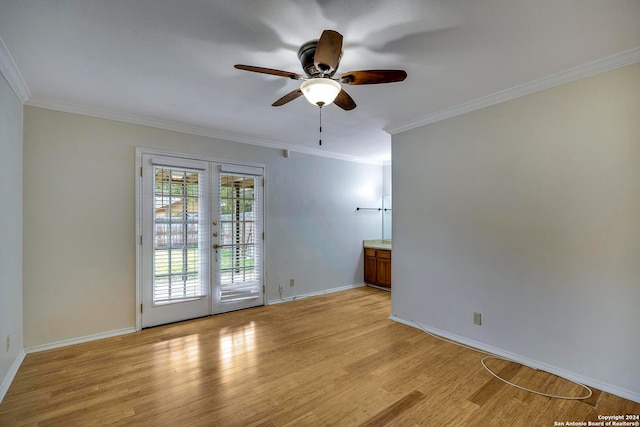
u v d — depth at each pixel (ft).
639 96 6.45
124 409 6.28
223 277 12.69
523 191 8.24
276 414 6.16
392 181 12.00
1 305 6.82
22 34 5.73
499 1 4.88
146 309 10.84
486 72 7.35
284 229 14.65
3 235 6.96
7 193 7.29
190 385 7.18
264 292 13.92
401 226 11.64
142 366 8.09
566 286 7.47
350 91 8.42
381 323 11.52
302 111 10.02
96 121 9.94
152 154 10.97
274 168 14.33
